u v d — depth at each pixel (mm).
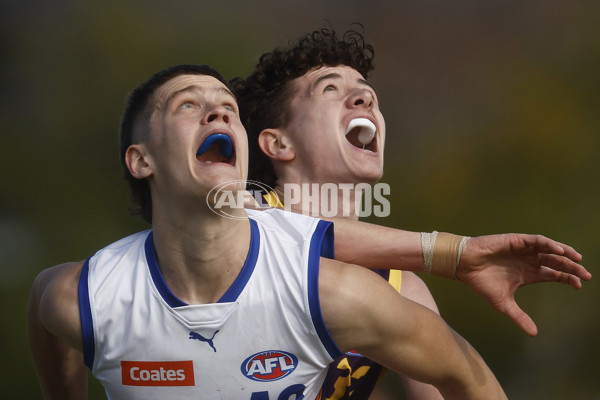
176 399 9766
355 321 9531
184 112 9766
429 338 9961
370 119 13055
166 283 9742
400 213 37438
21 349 31359
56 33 45688
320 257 9883
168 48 42844
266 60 14047
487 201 37531
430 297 13422
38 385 30688
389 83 56375
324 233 9969
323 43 14078
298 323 9523
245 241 9727
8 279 34000
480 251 10711
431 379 10234
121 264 10016
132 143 10180
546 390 31078
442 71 56438
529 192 37594
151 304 9656
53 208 37625
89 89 42719
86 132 41250
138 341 9633
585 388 31422
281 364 9680
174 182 9594
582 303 32719
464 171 38656
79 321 9820
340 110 13094
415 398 13141
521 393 31141
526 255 10672
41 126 41719
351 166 12992
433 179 38531
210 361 9602
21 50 45562
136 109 10172
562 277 10672
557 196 37438
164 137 9680
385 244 11039
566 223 36375
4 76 44406
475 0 59156
